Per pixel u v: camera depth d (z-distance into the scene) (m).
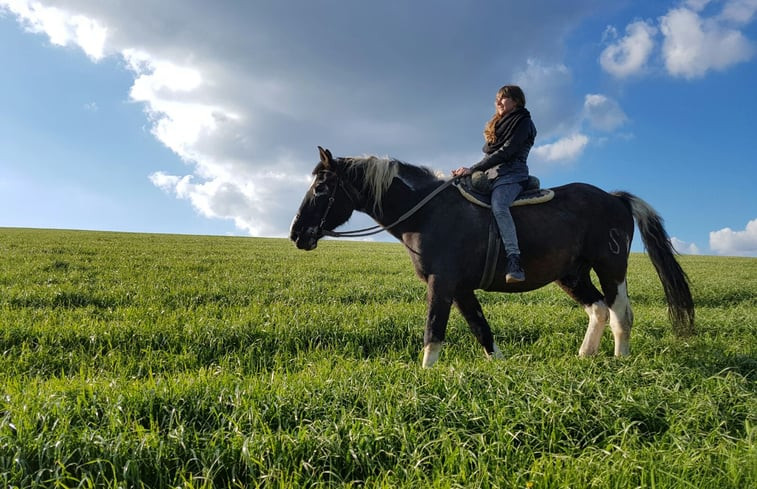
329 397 4.03
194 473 3.07
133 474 2.93
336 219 5.65
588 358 5.40
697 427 3.56
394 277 15.35
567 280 6.29
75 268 14.98
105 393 3.96
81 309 8.71
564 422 3.64
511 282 5.59
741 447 3.21
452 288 5.29
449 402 3.77
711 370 5.07
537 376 4.43
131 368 5.85
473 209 5.48
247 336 6.92
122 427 3.41
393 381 4.47
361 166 5.63
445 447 3.21
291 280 13.84
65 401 3.71
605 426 3.58
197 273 14.95
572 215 5.73
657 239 6.23
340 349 6.84
